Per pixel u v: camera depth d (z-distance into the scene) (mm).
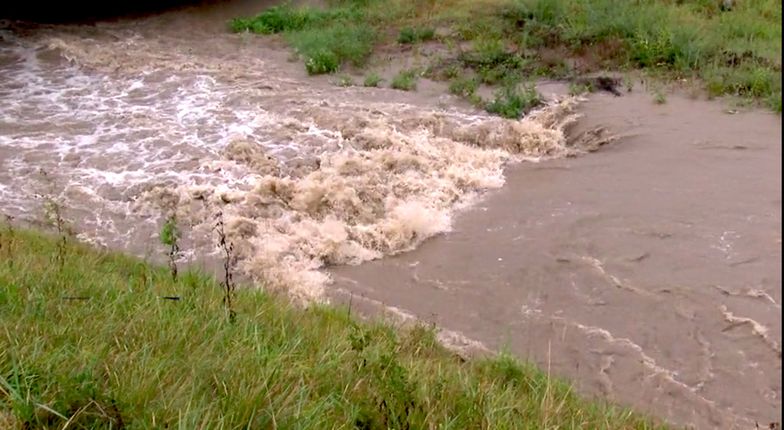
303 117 12227
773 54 13477
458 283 8094
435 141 11406
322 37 15688
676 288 7656
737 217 8836
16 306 4473
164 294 5883
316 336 5387
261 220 9367
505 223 9227
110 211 9680
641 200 9430
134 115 12523
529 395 5250
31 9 18516
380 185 10062
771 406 6176
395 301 7855
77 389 3252
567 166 10719
